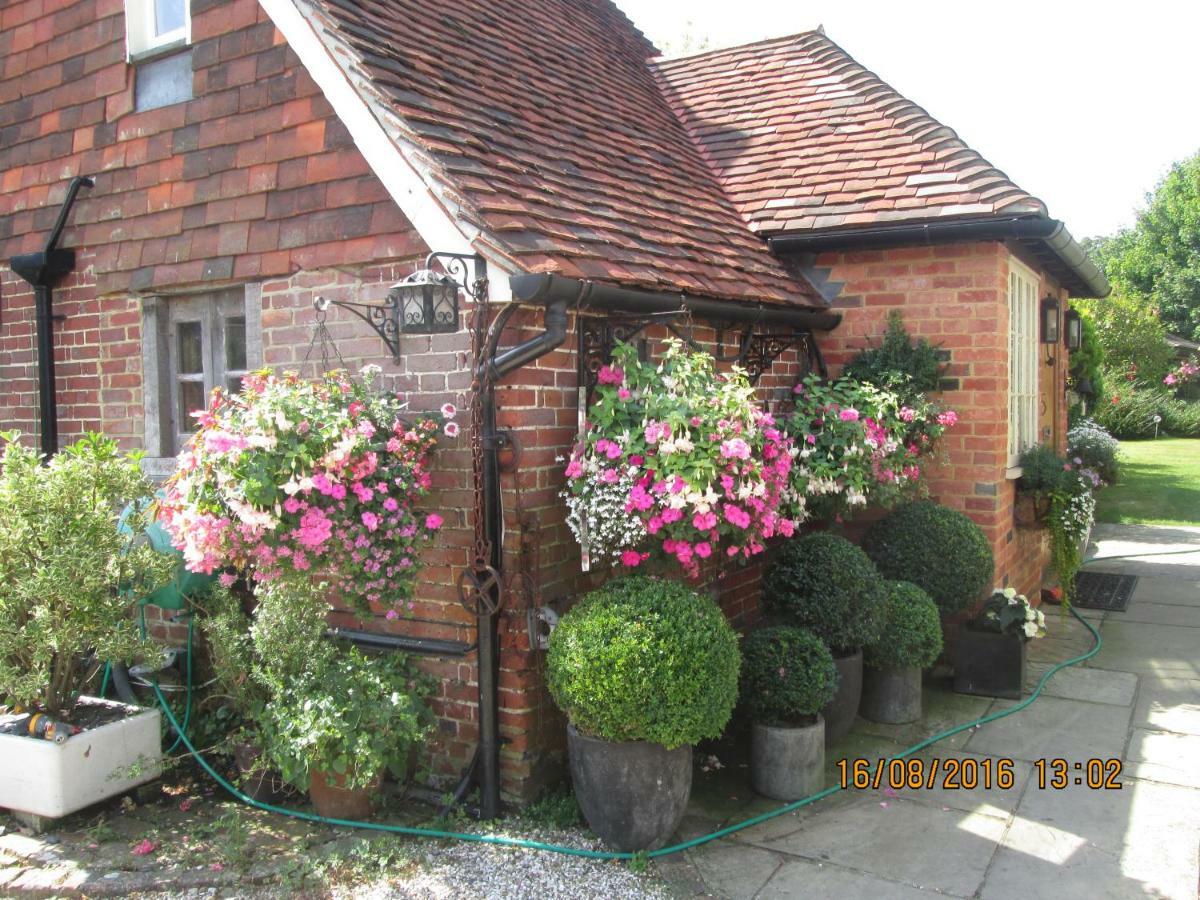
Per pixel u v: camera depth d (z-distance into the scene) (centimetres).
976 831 405
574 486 408
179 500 391
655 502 385
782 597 509
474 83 533
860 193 652
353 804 412
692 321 521
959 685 584
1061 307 949
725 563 586
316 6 466
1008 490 682
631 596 387
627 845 380
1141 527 1270
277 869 374
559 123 580
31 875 379
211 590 477
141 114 553
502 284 391
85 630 423
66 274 593
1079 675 622
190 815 432
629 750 371
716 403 402
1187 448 2283
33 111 611
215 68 519
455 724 438
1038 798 436
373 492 394
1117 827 407
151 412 557
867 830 407
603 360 454
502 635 418
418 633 445
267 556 388
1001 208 581
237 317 533
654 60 931
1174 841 393
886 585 539
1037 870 371
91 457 440
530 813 414
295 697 411
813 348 661
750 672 443
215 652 450
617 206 521
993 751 492
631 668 360
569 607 439
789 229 641
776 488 423
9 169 625
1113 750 492
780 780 434
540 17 757
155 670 480
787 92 807
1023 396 750
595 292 404
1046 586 870
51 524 419
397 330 440
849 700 494
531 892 354
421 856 381
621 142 632
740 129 779
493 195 422
